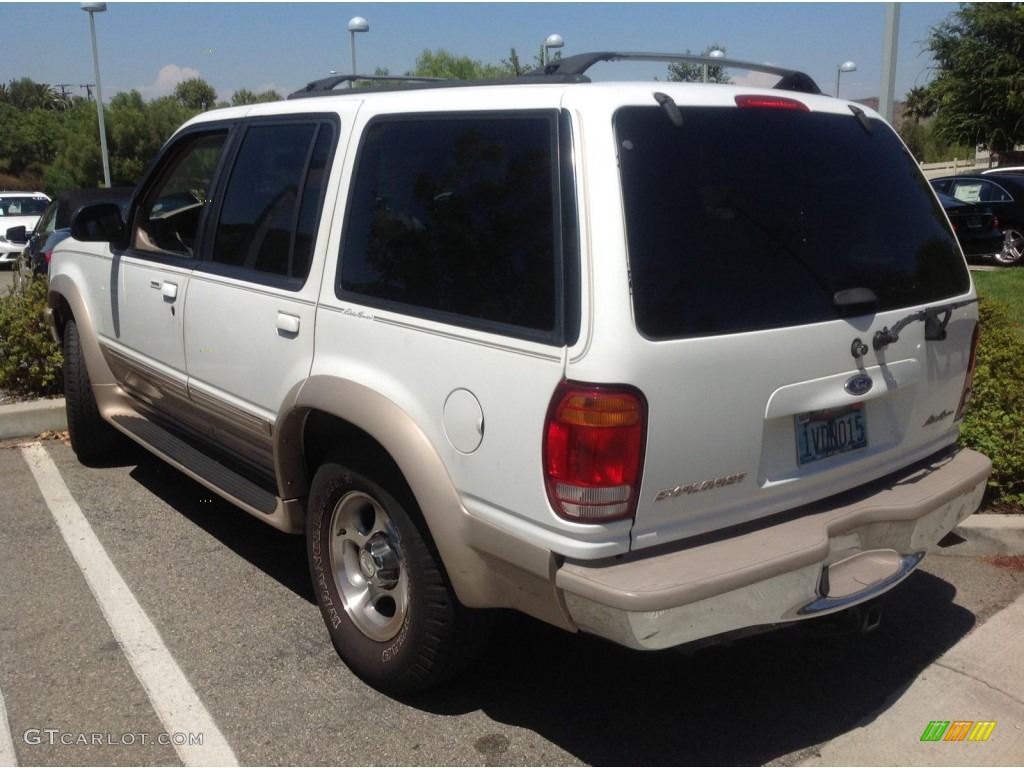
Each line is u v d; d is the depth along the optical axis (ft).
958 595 14.26
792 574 9.46
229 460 14.90
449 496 9.80
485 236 9.75
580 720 11.23
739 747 10.77
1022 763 10.48
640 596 8.51
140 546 15.85
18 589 14.28
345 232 11.41
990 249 51.37
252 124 13.80
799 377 9.70
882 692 11.84
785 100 10.55
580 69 10.31
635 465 8.72
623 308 8.61
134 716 11.17
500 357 9.26
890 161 11.50
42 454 20.66
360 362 10.89
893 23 21.80
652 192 9.04
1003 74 77.36
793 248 9.91
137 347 16.14
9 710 11.26
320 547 12.00
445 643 10.61
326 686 11.82
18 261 26.61
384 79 13.87
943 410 11.78
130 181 125.18
